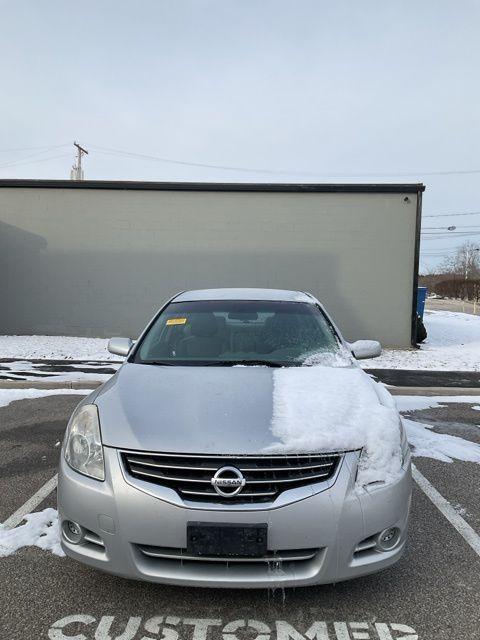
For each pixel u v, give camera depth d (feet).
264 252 41.52
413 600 8.53
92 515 7.70
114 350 13.03
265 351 11.82
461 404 23.41
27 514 11.48
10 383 25.02
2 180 42.16
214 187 41.29
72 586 8.77
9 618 7.96
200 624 7.82
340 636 7.61
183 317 13.19
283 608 8.21
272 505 7.33
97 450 8.09
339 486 7.62
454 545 10.48
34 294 42.86
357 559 7.66
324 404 8.84
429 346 42.04
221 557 7.34
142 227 42.01
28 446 16.55
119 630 7.68
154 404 8.77
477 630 7.81
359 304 41.24
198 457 7.59
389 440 8.36
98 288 42.47
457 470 14.90
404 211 40.60
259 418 8.29
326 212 41.06
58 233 42.47
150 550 7.52
